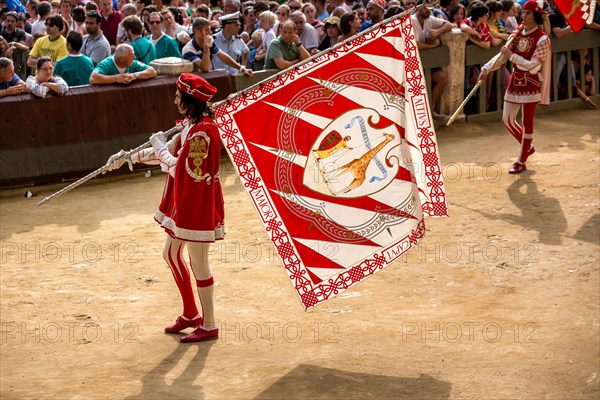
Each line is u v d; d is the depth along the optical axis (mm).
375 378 7133
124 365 7445
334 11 16672
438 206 7715
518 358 7441
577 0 11898
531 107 12797
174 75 13625
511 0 17031
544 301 8648
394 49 7473
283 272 9609
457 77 15734
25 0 20219
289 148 7438
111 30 17156
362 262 7578
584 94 17328
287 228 7473
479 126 15906
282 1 20062
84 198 12508
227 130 7379
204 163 7539
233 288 9156
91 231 11086
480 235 10539
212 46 14289
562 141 14805
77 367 7422
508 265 9586
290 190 7465
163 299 8945
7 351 7730
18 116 12523
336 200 7527
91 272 9680
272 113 7398
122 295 9039
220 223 7898
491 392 6875
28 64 15414
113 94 13055
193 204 7578
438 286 9102
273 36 15828
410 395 6844
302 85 7395
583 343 7707
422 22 15492
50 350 7754
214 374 7246
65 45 15211
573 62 17328
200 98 7535
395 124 7559
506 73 16266
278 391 6918
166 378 7184
